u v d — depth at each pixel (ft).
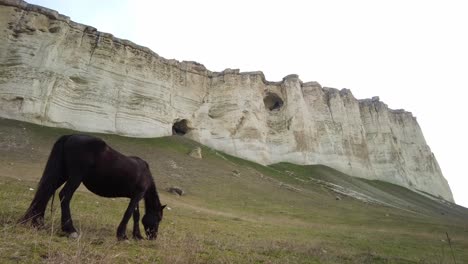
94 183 27.61
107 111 173.27
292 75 262.47
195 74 230.89
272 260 30.37
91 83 173.88
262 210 99.45
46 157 106.83
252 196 118.42
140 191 29.78
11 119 139.95
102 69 181.06
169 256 23.50
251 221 76.23
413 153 300.20
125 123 177.58
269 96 257.75
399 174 260.42
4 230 22.47
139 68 197.16
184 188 111.14
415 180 282.77
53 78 156.87
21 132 127.24
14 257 18.11
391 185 245.04
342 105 273.13
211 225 56.95
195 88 226.38
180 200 93.15
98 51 183.52
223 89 231.91
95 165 26.94
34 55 158.10
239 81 236.63
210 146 208.95
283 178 175.32
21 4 164.96
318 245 47.01
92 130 164.14
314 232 67.72
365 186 206.59
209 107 224.12
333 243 53.01
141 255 23.20
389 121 295.69
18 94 144.77
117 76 186.09
